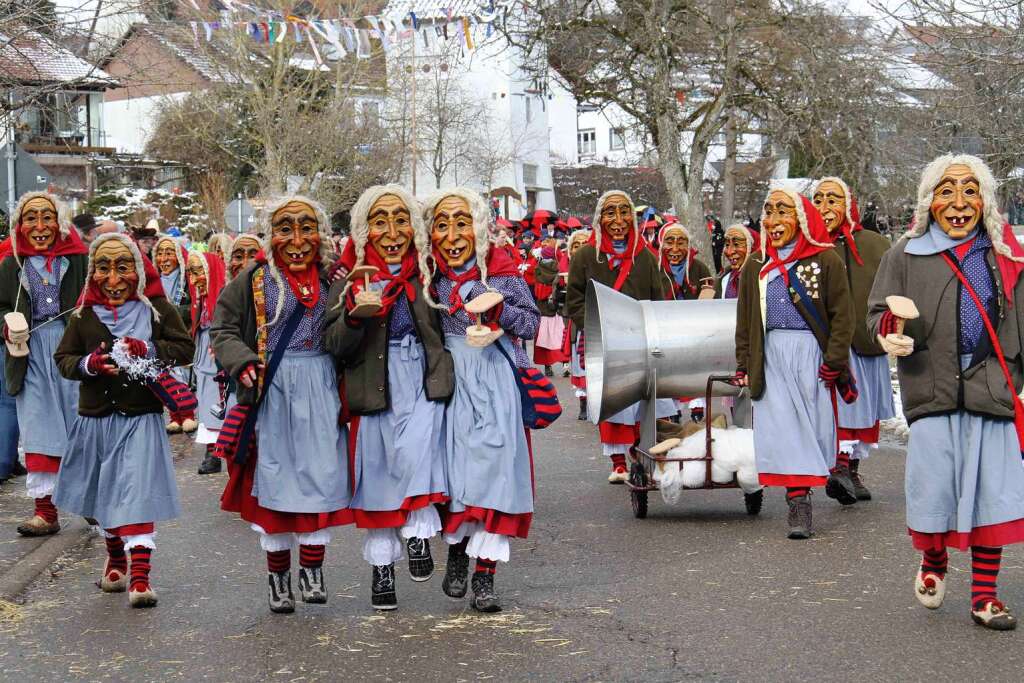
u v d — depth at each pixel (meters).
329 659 6.82
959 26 14.46
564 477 12.84
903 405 7.33
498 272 7.65
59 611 7.98
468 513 7.44
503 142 63.53
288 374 7.54
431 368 7.53
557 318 22.33
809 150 30.89
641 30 31.08
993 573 7.16
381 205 7.57
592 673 6.49
